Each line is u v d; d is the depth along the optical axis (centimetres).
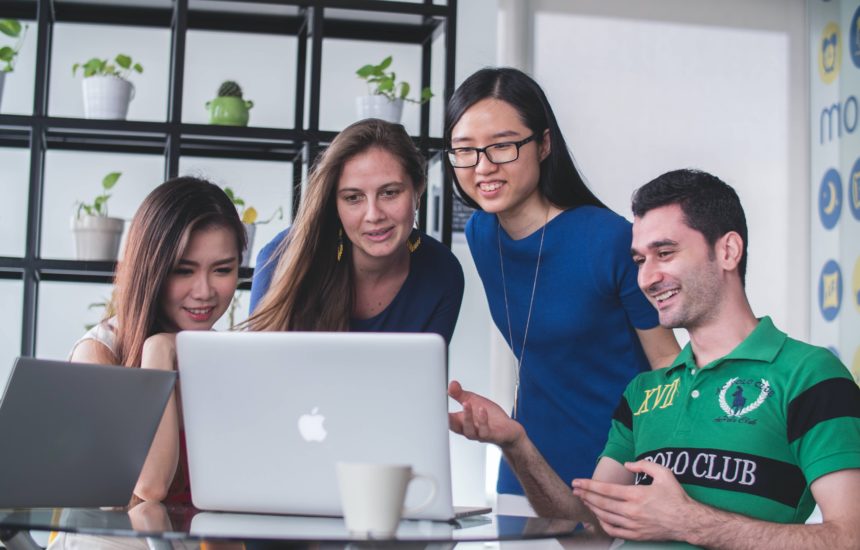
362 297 231
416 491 138
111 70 337
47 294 369
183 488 183
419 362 136
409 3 342
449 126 223
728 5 407
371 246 215
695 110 405
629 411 180
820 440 151
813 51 406
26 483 139
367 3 340
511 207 220
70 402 141
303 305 224
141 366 195
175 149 333
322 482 141
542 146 222
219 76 386
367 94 370
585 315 224
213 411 144
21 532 146
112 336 200
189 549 166
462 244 404
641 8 404
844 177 384
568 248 223
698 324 168
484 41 407
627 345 226
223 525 133
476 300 406
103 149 356
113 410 147
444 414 136
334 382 139
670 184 170
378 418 138
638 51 404
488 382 406
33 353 328
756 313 404
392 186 212
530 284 231
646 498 146
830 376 156
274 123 388
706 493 157
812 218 404
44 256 370
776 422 157
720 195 168
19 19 351
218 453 145
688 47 406
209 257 204
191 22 357
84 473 146
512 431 165
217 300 208
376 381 138
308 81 380
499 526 138
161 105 380
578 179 227
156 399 153
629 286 218
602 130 402
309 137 338
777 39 409
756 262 405
